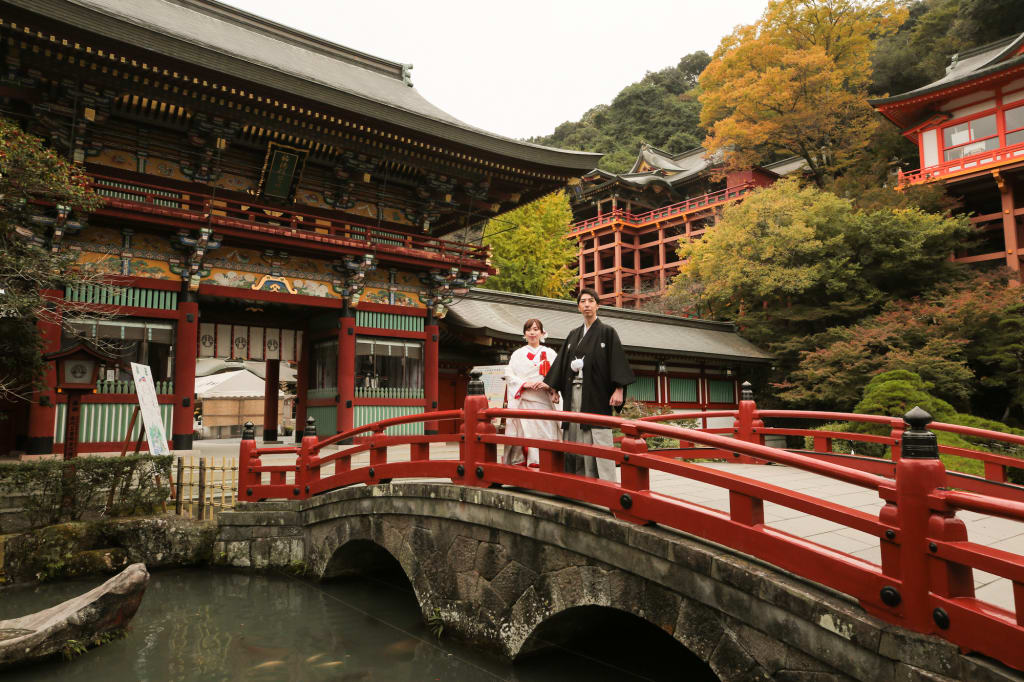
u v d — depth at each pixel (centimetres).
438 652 578
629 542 450
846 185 2966
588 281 5206
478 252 1775
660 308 3412
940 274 2594
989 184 2892
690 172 4903
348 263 1518
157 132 1383
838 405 2292
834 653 334
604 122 7462
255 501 895
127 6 1614
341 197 1642
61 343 1195
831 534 499
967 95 2898
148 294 1302
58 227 1124
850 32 3434
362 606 718
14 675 530
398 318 1680
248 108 1338
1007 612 286
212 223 1286
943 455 1320
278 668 546
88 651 584
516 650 538
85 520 876
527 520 536
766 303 2852
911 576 312
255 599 744
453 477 632
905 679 304
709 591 399
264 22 2033
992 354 2223
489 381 1016
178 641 612
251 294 1441
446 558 626
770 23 3488
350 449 786
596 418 501
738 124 3572
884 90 4272
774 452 382
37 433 1127
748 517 395
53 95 1186
